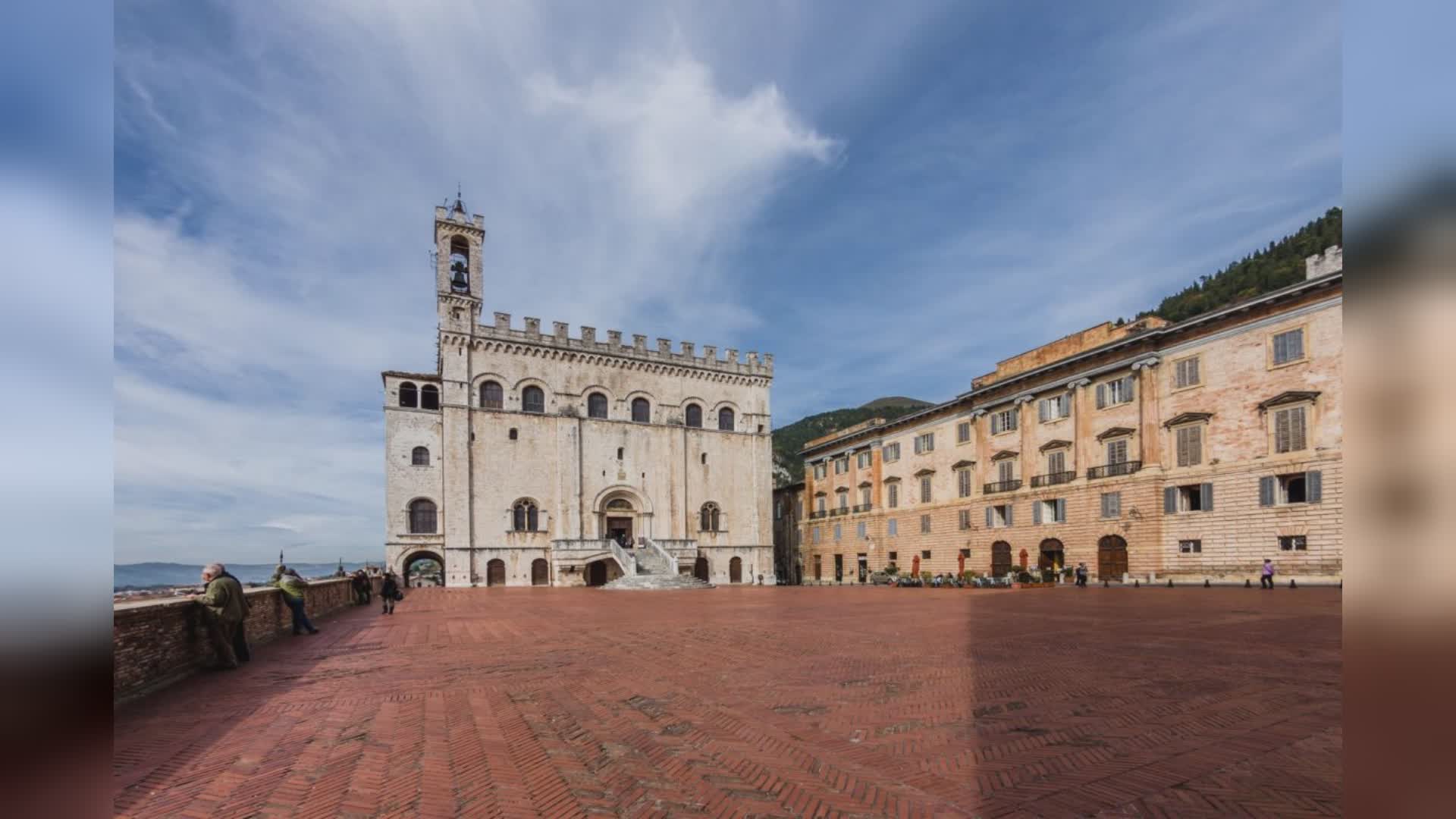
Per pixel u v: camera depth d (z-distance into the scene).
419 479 50.31
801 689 11.30
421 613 27.16
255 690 11.76
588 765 7.84
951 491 51.56
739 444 62.50
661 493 58.03
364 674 13.11
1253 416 32.50
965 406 50.47
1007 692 10.73
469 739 8.83
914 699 10.46
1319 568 29.59
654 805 6.76
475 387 52.16
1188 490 35.41
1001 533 46.28
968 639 16.50
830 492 67.94
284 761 8.09
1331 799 6.52
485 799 6.97
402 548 48.97
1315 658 12.91
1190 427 35.16
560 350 55.19
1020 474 45.22
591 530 54.59
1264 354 32.22
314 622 23.50
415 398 52.22
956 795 6.84
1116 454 38.81
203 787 7.31
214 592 13.74
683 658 14.46
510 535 51.59
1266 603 23.89
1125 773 7.28
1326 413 29.77
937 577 44.53
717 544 59.78
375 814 6.64
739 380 63.62
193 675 13.13
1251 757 7.60
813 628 19.50
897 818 6.38
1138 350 37.72
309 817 6.58
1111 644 15.25
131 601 11.90
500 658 14.80
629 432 57.41
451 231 53.44
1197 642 15.26
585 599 35.47
